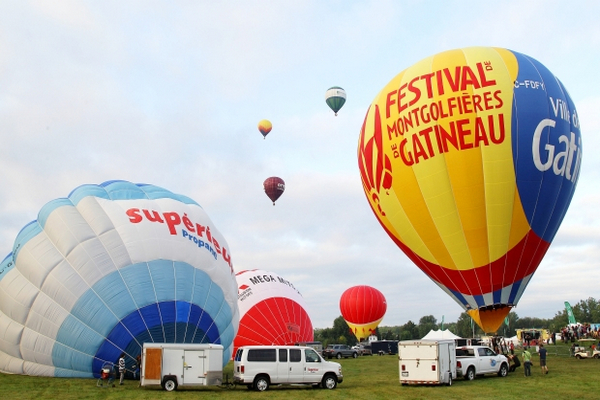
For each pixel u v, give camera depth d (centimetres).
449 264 2777
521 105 2594
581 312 15312
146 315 2159
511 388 1981
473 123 2584
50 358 2166
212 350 1962
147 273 2233
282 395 1812
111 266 2202
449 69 2694
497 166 2581
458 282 2791
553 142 2623
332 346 5000
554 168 2634
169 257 2317
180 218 2478
